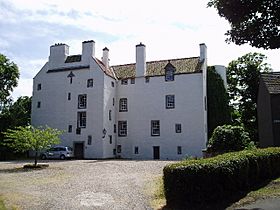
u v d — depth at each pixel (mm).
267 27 10227
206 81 43250
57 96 44688
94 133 41469
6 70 46906
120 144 43719
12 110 49125
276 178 15094
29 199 13930
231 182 11719
